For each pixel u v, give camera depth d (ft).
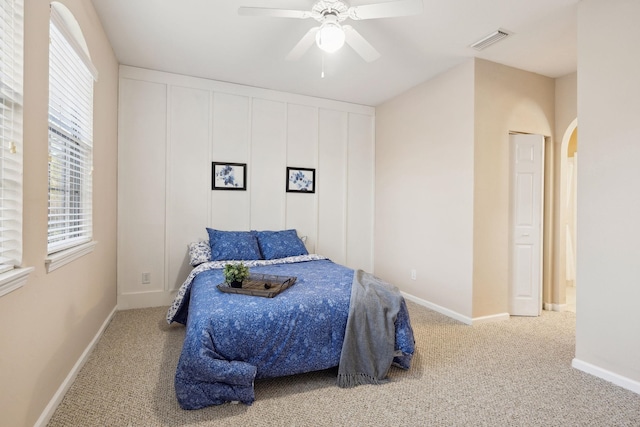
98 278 8.54
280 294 7.20
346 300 7.10
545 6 7.64
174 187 11.86
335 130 14.58
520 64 10.73
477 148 10.34
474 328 10.00
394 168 13.98
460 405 6.02
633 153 6.57
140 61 10.81
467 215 10.46
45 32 5.16
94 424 5.31
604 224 7.02
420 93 12.51
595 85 7.17
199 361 5.67
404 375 7.12
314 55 10.33
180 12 8.06
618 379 6.74
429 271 12.02
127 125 11.18
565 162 11.79
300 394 6.33
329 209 14.55
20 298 4.41
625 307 6.68
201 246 11.45
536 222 11.34
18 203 4.41
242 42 9.53
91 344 7.88
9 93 4.34
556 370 7.38
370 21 8.34
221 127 12.52
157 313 10.84
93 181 7.91
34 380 4.86
